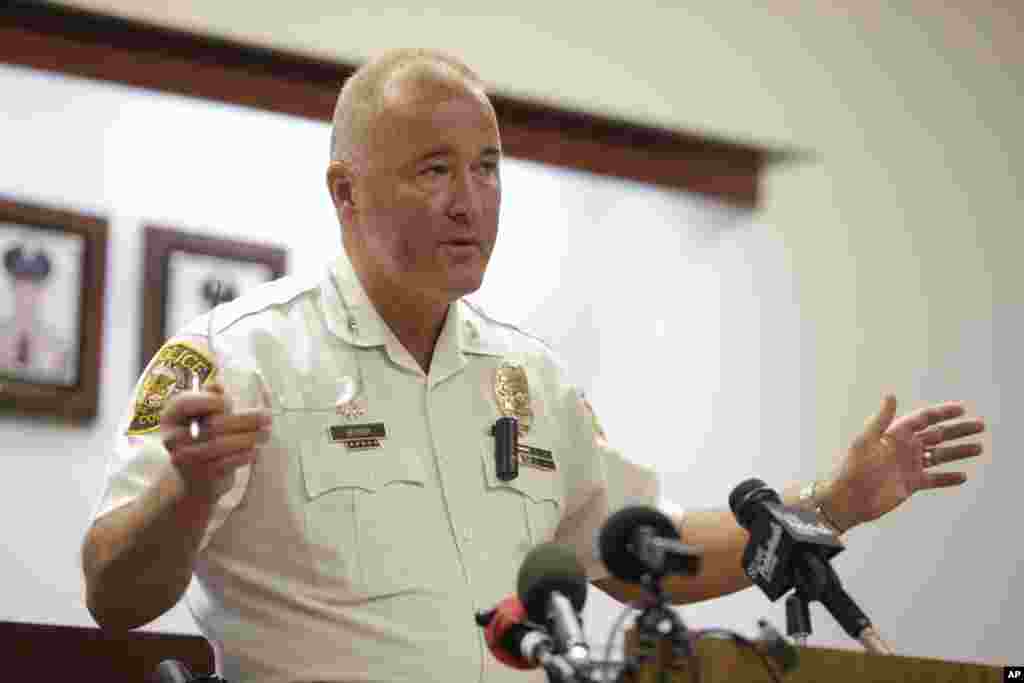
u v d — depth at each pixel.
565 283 13.05
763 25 12.55
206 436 4.36
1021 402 12.81
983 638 12.33
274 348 5.66
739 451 12.27
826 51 12.79
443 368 5.87
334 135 5.92
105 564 4.98
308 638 5.30
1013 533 12.55
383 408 5.70
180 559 4.85
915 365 12.70
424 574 5.45
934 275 12.86
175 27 10.06
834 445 12.45
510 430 5.84
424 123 5.62
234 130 11.68
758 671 4.23
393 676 5.27
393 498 5.53
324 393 5.63
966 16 13.38
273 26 10.41
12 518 10.46
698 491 12.30
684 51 12.16
